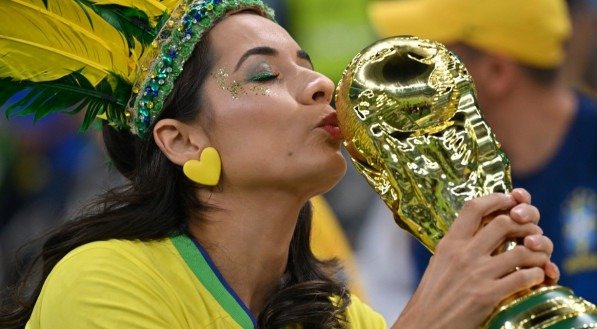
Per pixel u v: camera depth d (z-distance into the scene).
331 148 3.84
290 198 3.90
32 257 4.40
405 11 6.62
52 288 3.76
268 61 3.91
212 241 3.94
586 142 6.25
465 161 3.64
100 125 4.33
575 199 6.26
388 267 7.28
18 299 4.09
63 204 8.11
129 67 4.10
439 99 3.71
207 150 3.89
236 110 3.87
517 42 6.26
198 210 3.94
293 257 4.13
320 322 3.95
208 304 3.83
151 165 4.00
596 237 6.23
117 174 4.76
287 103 3.84
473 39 6.34
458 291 3.44
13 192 8.27
